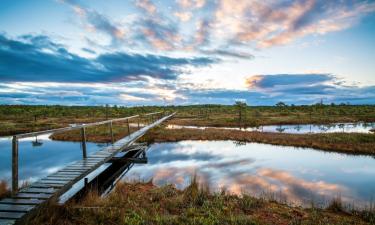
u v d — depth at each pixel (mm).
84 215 5773
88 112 72188
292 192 10234
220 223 5816
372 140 22188
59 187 6727
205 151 19781
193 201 7516
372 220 6926
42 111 70062
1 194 6828
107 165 14844
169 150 20312
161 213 6453
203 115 69875
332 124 45688
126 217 5812
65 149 21859
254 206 7602
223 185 11109
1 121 46562
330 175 12984
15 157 6176
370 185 11320
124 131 30906
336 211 7879
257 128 38438
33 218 5320
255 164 15414
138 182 10781
